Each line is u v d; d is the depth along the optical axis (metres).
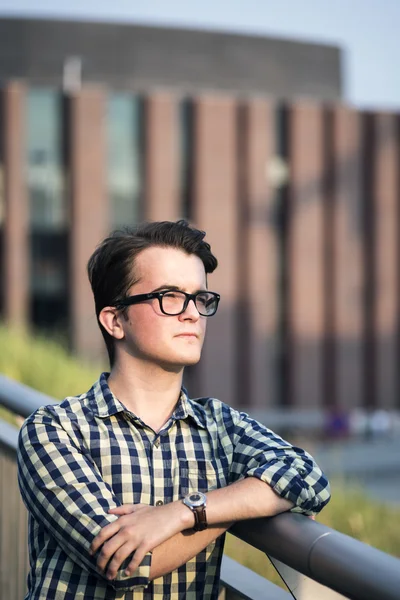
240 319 38.81
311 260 39.88
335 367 40.22
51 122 37.16
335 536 1.51
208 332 38.50
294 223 39.56
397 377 40.94
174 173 38.19
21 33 46.53
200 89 47.91
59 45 46.66
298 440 36.53
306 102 39.69
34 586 1.96
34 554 2.01
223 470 1.99
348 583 1.39
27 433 1.99
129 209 38.00
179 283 1.97
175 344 1.97
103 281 2.03
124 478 1.93
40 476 1.92
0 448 3.18
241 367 38.91
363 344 40.62
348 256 40.28
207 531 1.79
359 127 40.28
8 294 36.69
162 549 1.78
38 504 1.92
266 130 39.12
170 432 2.00
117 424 1.99
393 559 1.36
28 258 37.06
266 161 39.19
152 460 1.96
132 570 1.75
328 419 37.56
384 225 40.59
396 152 40.62
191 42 47.88
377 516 7.62
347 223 40.19
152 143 37.88
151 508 1.80
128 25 47.09
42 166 37.09
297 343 39.75
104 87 46.75
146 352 1.97
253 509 1.75
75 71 46.59
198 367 38.41
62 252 37.34
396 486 26.72
